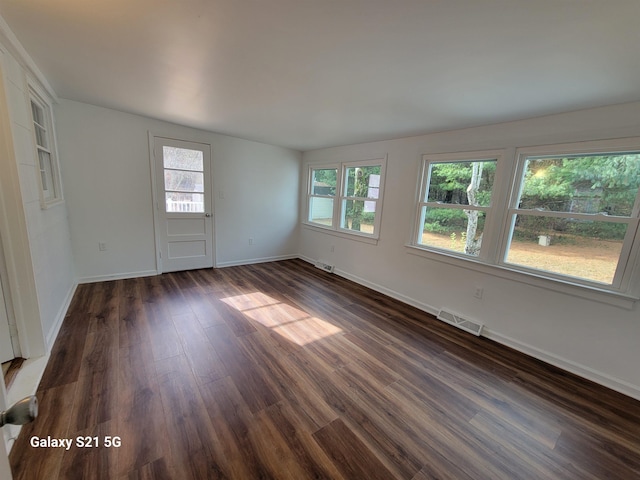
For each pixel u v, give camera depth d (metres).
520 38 1.31
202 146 4.14
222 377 1.97
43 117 2.68
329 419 1.66
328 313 3.13
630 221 1.98
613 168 2.06
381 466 1.39
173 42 1.61
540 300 2.42
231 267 4.70
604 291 2.08
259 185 4.88
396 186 3.60
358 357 2.32
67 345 2.24
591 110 2.09
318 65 1.77
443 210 3.16
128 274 3.81
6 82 1.68
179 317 2.82
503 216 2.64
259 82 2.10
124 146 3.52
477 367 2.28
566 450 1.55
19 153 1.82
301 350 2.37
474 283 2.87
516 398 1.94
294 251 5.61
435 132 3.13
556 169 2.34
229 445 1.44
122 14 1.37
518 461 1.47
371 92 2.13
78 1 1.28
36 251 2.01
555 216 2.33
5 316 1.85
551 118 2.29
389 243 3.73
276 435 1.52
